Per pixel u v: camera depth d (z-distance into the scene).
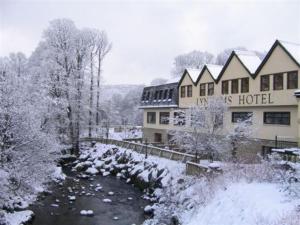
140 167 28.77
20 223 17.31
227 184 13.95
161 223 15.37
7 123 17.05
